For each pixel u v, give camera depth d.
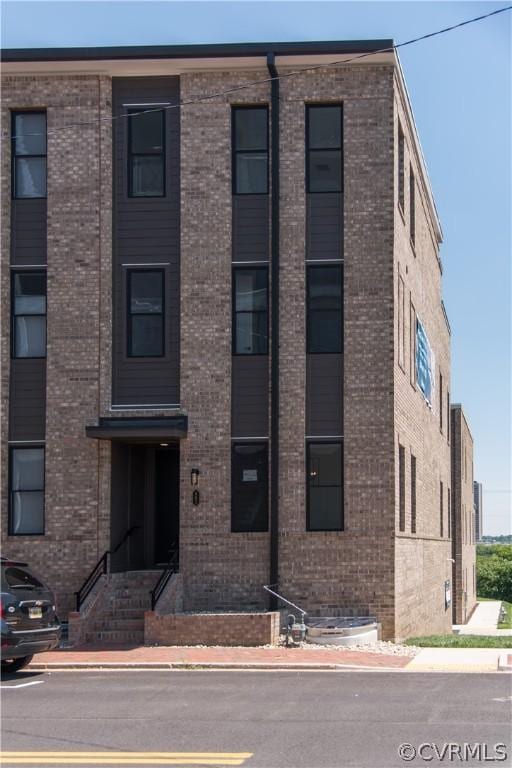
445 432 40.19
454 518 49.44
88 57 23.33
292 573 22.20
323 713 12.61
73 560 22.61
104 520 22.66
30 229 23.48
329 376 22.62
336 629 20.53
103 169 23.36
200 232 23.08
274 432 22.38
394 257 22.95
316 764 9.85
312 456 22.55
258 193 23.19
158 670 17.36
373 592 22.06
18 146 23.72
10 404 23.17
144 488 24.48
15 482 23.08
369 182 22.89
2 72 23.59
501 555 103.56
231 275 23.02
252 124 23.48
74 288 23.20
